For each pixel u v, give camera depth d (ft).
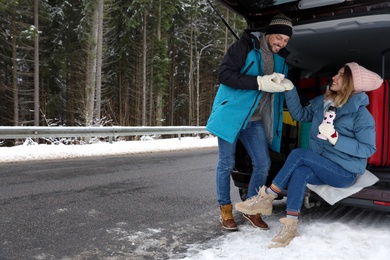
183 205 12.65
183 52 115.14
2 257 7.79
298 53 13.30
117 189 15.29
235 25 76.79
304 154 8.64
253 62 9.07
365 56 14.14
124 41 87.86
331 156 8.56
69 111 83.66
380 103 9.48
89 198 13.47
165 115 121.29
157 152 33.63
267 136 10.00
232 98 9.28
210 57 111.34
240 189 12.17
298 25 10.74
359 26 10.43
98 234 9.37
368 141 8.27
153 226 10.14
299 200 8.50
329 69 16.26
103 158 26.91
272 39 9.15
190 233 9.52
